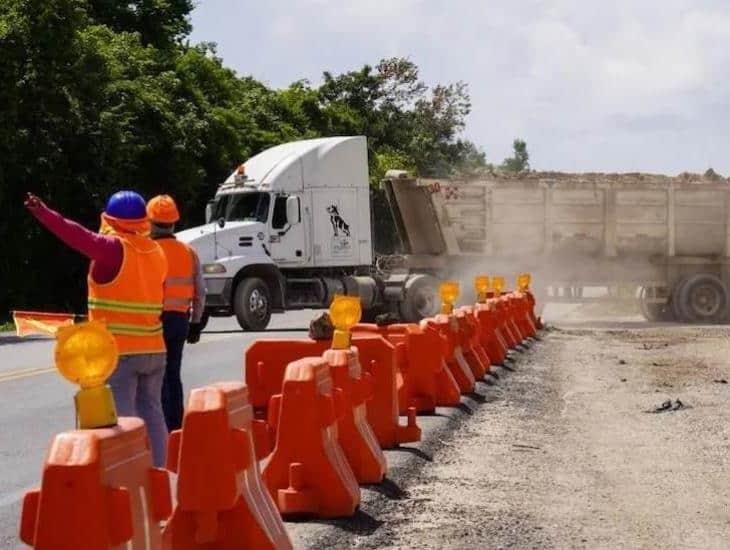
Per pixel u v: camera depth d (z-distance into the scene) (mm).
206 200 51656
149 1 54375
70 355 5137
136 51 48531
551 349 28219
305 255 33906
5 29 37781
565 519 9812
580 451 13477
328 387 9383
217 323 37781
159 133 45625
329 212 34469
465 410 15922
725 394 19297
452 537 8906
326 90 91562
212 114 51062
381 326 15195
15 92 38438
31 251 41312
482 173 38594
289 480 9016
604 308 44906
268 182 33469
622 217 38594
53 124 40031
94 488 4910
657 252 39000
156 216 11828
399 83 93438
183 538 6672
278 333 31172
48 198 40906
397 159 83250
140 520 5320
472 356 19469
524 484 11266
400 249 39094
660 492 11180
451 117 99250
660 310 40906
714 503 10719
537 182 38031
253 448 7152
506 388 19250
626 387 20250
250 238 32688
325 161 34469
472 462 12266
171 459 6934
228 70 62750
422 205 37781
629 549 8859
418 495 10398
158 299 9766
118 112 43062
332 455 9195
